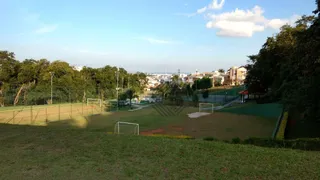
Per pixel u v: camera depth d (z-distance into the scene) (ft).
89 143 25.46
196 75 448.24
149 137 28.96
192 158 20.35
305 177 16.55
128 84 242.37
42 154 22.03
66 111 123.95
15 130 33.32
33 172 17.95
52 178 16.87
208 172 17.47
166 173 17.37
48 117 103.40
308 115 42.34
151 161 19.80
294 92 47.83
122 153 21.91
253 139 29.78
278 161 19.49
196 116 107.45
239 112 114.73
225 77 367.66
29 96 150.10
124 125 85.05
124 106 162.71
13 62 160.25
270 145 28.04
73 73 181.06
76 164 19.40
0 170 18.34
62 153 22.24
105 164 19.30
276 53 102.06
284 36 98.73
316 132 54.24
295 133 54.44
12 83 156.97
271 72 108.68
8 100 147.95
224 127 78.79
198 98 180.96
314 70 38.78
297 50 41.27
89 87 190.80
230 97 191.01
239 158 20.25
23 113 111.45
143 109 142.10
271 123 84.17
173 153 21.74
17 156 21.54
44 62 173.47
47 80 161.48
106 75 215.72
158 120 97.66
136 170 17.97
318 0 38.04
